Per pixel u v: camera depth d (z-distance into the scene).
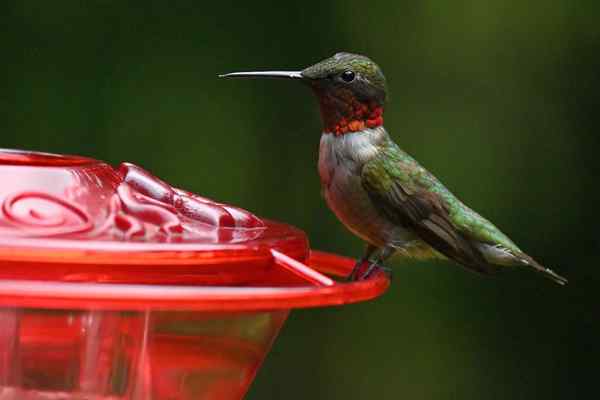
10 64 10.24
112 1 10.50
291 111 10.61
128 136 10.32
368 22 10.84
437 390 10.66
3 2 10.30
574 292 10.77
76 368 4.28
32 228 4.17
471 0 10.80
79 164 4.81
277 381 10.78
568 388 10.74
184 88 10.50
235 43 10.69
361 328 10.79
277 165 10.57
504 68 10.77
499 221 10.69
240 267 4.25
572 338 10.77
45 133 10.19
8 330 4.21
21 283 3.60
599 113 10.73
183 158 10.40
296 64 10.77
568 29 10.77
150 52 10.52
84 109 10.28
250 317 4.59
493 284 10.76
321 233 10.59
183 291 3.65
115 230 4.34
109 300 3.58
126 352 4.34
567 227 10.69
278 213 10.55
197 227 4.65
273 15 10.74
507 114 10.73
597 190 10.73
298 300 3.86
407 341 10.73
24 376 4.25
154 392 4.41
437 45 10.81
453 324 10.73
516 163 10.69
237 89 10.59
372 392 10.73
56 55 10.32
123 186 4.68
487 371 10.72
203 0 10.67
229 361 4.58
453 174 10.66
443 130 10.73
